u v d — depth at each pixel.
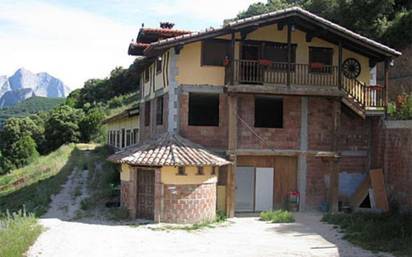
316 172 23.12
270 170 23.08
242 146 22.27
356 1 42.72
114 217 20.22
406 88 36.59
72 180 31.25
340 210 22.98
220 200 21.78
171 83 21.73
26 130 63.56
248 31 21.47
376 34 40.00
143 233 17.53
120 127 42.34
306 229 18.86
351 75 23.98
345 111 23.78
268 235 17.72
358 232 17.86
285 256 14.69
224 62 21.88
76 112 63.94
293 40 23.30
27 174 38.78
